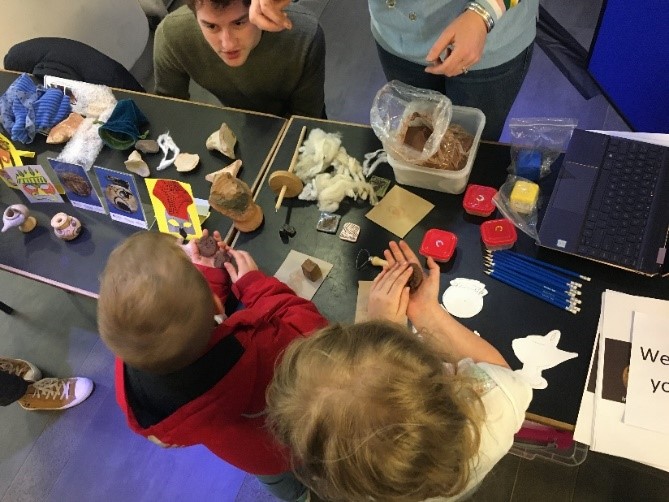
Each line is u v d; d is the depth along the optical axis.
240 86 1.73
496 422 0.86
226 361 0.91
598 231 1.15
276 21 1.15
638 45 1.93
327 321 1.13
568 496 1.60
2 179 1.58
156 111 1.61
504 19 1.29
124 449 1.87
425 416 0.70
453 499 0.93
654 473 1.29
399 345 0.75
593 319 1.10
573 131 1.26
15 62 1.89
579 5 2.48
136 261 0.83
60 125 1.60
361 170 1.37
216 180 1.25
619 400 1.01
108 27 2.51
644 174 1.18
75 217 1.48
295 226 1.31
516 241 1.21
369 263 1.23
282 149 1.44
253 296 1.15
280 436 0.79
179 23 1.57
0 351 2.10
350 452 0.70
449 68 1.16
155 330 0.80
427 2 1.27
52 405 1.94
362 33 2.64
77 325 2.11
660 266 1.10
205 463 1.81
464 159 1.26
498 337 1.11
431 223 1.27
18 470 1.90
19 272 1.43
